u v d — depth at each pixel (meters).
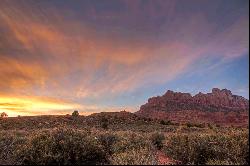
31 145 12.59
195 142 13.64
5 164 11.98
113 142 17.64
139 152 12.07
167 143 15.15
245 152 11.86
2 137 17.67
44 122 97.12
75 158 12.00
